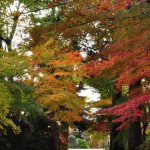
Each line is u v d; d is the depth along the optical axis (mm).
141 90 11133
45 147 20562
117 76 12305
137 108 11555
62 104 14945
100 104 20969
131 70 8266
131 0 8312
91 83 16297
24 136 18641
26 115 18188
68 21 8336
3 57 10164
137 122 16406
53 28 8453
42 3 13766
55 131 20891
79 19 8305
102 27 8352
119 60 7965
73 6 8453
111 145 20031
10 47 14281
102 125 22094
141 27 7688
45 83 13578
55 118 16516
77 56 15391
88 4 8430
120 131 18422
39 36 8703
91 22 8320
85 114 22500
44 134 20812
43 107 15227
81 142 45969
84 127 23484
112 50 8141
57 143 20922
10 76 10695
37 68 14227
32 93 11859
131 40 7809
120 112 10992
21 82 11961
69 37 8617
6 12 15188
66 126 24172
